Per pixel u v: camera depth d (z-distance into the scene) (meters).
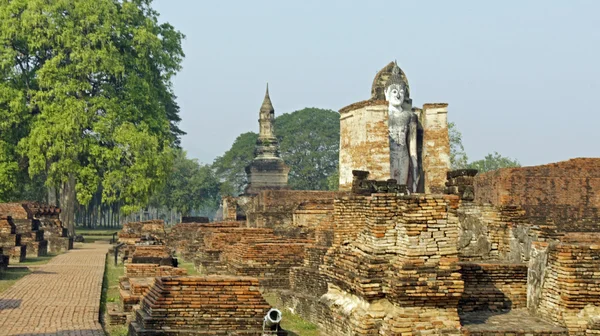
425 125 31.66
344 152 32.03
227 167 111.44
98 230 85.38
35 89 61.31
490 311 16.14
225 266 28.92
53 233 46.59
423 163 31.61
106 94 58.91
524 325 14.66
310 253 20.33
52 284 24.50
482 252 18.00
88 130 57.50
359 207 16.91
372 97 32.44
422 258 14.06
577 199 24.72
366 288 14.52
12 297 20.94
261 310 14.33
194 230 49.50
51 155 55.25
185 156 101.94
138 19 60.53
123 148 56.25
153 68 62.03
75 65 56.34
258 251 24.64
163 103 65.69
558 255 14.90
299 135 102.06
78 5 56.31
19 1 57.19
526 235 17.59
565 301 14.58
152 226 51.28
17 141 60.62
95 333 15.41
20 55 60.34
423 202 14.14
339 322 15.67
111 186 56.78
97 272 29.25
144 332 13.68
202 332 13.78
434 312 14.00
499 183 24.91
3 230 35.22
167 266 24.95
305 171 99.94
